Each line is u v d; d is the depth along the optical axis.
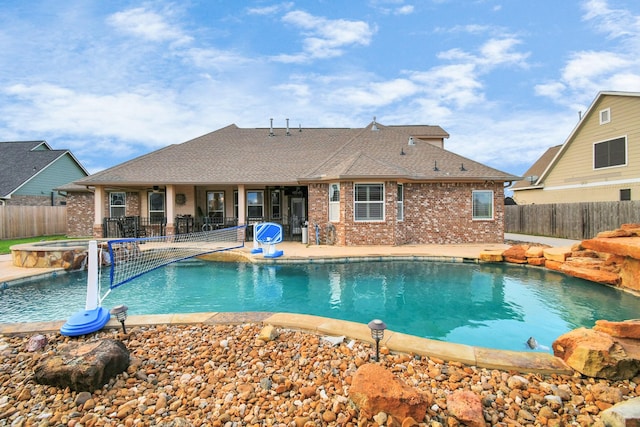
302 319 5.17
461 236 15.35
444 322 6.29
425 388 3.40
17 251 10.42
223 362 4.08
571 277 9.21
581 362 3.55
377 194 14.06
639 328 3.87
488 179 14.96
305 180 14.69
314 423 2.98
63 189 19.00
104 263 10.84
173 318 5.33
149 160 17.58
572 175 20.47
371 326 3.98
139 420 3.08
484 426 2.83
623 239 8.20
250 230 16.33
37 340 4.54
